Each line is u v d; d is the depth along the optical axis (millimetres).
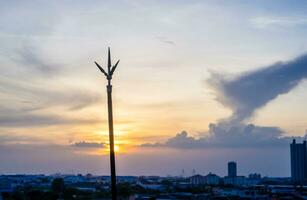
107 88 32156
